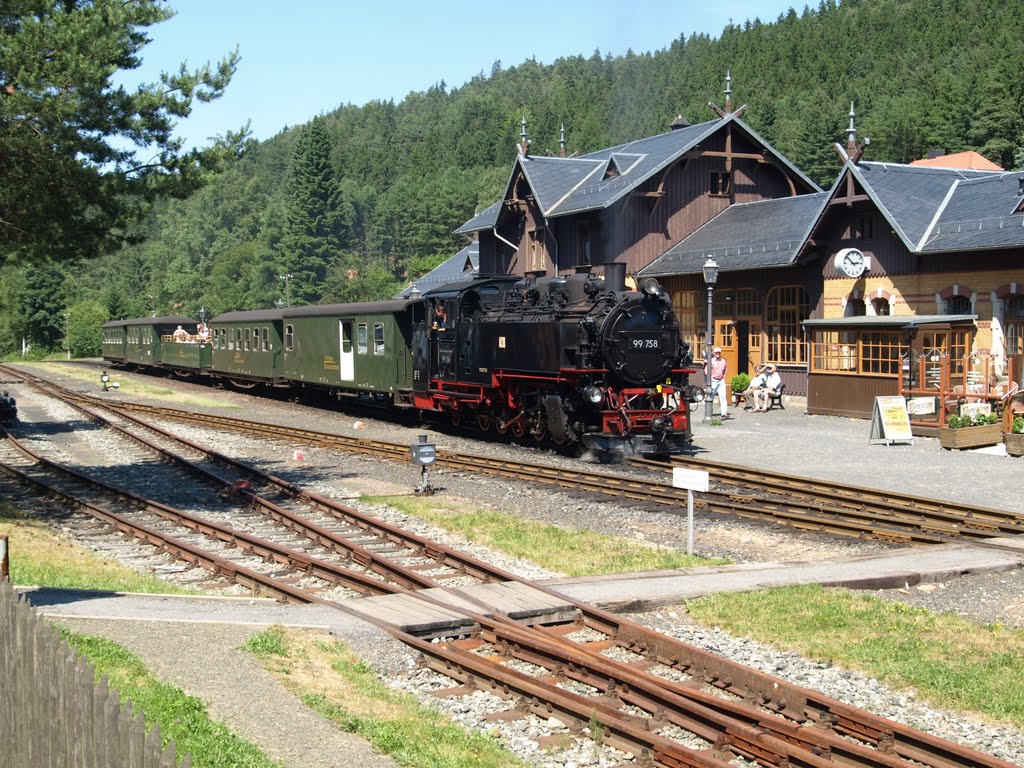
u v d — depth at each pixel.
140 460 23.00
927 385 26.09
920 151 100.62
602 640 9.55
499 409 24.86
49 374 57.12
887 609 10.34
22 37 15.09
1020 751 7.22
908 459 20.77
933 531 14.05
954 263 27.44
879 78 138.00
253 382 41.81
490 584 11.20
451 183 135.75
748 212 37.59
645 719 7.47
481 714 7.89
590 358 20.95
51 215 16.83
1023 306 26.20
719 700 7.57
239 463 20.75
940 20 149.50
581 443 21.91
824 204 30.28
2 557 9.12
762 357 33.84
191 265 132.38
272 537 14.71
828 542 13.74
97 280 153.00
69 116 15.57
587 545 13.51
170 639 8.97
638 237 37.81
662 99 164.62
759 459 21.03
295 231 112.50
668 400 21.70
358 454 23.03
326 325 33.56
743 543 13.77
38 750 5.74
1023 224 25.80
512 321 23.31
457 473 19.89
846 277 30.66
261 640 8.92
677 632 9.77
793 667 8.81
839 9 174.25
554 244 40.34
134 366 60.75
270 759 6.59
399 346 28.94
